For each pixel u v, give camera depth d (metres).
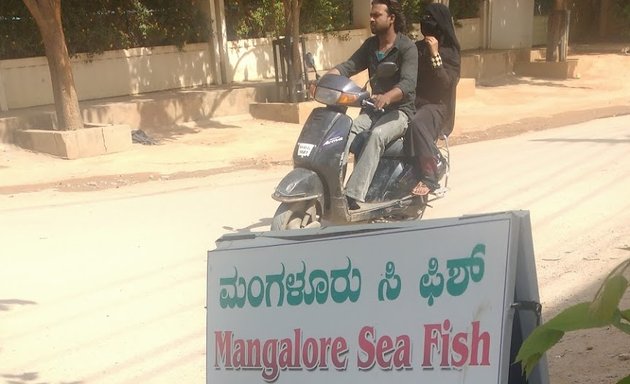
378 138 6.04
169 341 4.91
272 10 19.34
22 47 15.00
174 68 17.41
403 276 2.51
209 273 3.11
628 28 29.19
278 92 16.64
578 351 4.20
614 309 1.59
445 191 6.74
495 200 8.07
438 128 6.41
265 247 2.92
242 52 18.89
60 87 12.47
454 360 2.36
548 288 5.25
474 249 2.36
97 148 12.53
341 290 2.67
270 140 13.95
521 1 25.08
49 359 4.71
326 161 5.83
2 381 4.38
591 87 20.73
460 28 23.59
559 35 22.30
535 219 7.22
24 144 12.77
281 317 2.84
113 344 4.90
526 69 22.70
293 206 5.77
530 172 9.48
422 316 2.45
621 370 3.83
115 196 9.51
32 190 10.13
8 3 14.77
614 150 10.69
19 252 7.02
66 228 7.88
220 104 16.05
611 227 6.76
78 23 15.61
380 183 6.36
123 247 7.06
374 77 6.01
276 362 2.85
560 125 14.63
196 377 4.37
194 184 10.13
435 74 6.36
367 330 2.58
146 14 17.06
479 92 19.53
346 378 2.63
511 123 15.07
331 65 20.61
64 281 6.15
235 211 8.31
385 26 6.08
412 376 2.45
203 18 17.72
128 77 16.59
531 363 1.73
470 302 2.34
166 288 5.89
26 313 5.48
